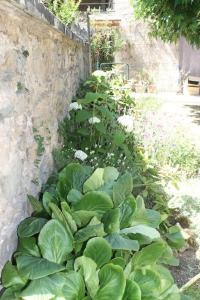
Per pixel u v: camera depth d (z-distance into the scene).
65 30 2.99
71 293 1.44
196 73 8.93
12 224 1.64
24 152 1.83
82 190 2.12
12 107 1.62
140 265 1.77
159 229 2.42
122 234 1.79
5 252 1.55
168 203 2.80
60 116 3.13
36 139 2.06
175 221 2.70
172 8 4.95
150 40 8.71
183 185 3.34
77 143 3.39
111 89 4.75
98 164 2.93
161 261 2.01
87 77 5.70
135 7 5.86
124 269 1.62
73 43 3.95
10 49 1.60
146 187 2.90
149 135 3.99
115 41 8.16
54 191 2.14
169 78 9.01
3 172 1.50
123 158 3.25
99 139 3.41
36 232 1.65
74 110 3.50
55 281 1.41
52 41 2.68
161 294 1.63
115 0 8.62
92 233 1.68
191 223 2.63
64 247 1.59
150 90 8.29
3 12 1.48
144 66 8.91
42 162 2.27
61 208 1.85
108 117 3.46
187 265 2.26
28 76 1.93
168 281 1.70
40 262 1.49
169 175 3.40
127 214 1.92
